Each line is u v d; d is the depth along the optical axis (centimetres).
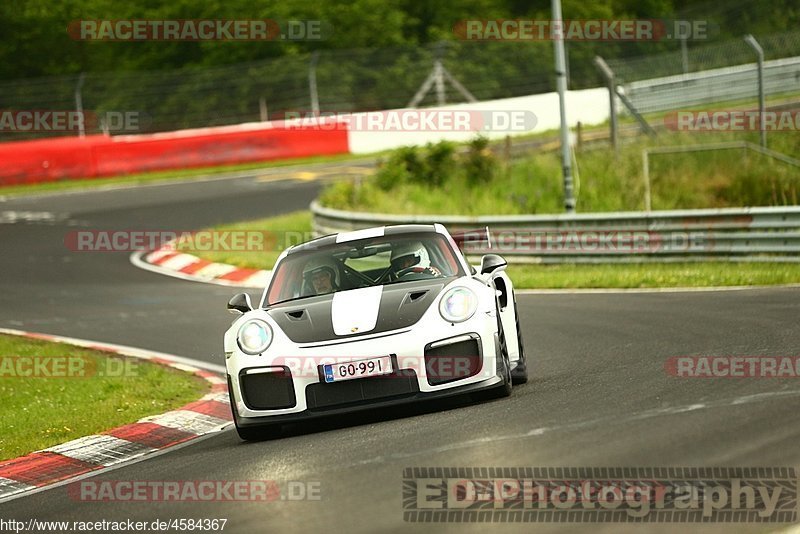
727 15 12362
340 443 2131
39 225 8912
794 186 6806
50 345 4509
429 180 8762
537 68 13712
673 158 7738
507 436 1958
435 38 16062
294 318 2416
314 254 2759
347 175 10388
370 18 15488
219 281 6234
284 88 13600
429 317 2327
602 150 8400
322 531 1510
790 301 3722
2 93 12225
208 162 11769
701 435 1827
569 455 1772
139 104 13250
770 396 2111
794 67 9300
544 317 4109
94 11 16262
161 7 15762
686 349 2923
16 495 2283
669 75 11038
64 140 11381
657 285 4672
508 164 8750
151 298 5762
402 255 2683
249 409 2339
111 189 10694
